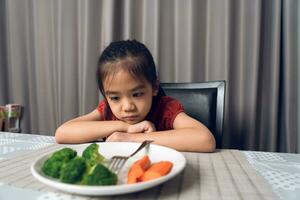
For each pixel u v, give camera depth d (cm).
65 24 163
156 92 86
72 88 167
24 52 178
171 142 66
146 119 83
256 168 53
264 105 145
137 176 40
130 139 67
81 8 160
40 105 176
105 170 38
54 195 39
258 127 145
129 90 72
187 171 50
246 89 142
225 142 145
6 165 53
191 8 145
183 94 107
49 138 84
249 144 142
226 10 140
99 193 35
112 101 76
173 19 153
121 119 78
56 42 169
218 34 144
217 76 146
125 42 82
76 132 76
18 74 177
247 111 143
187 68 149
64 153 44
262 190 41
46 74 175
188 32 147
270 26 141
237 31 145
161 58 154
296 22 135
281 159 60
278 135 142
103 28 159
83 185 37
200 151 66
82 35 161
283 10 136
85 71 160
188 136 67
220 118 101
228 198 38
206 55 149
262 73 144
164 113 86
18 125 139
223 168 52
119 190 35
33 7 174
